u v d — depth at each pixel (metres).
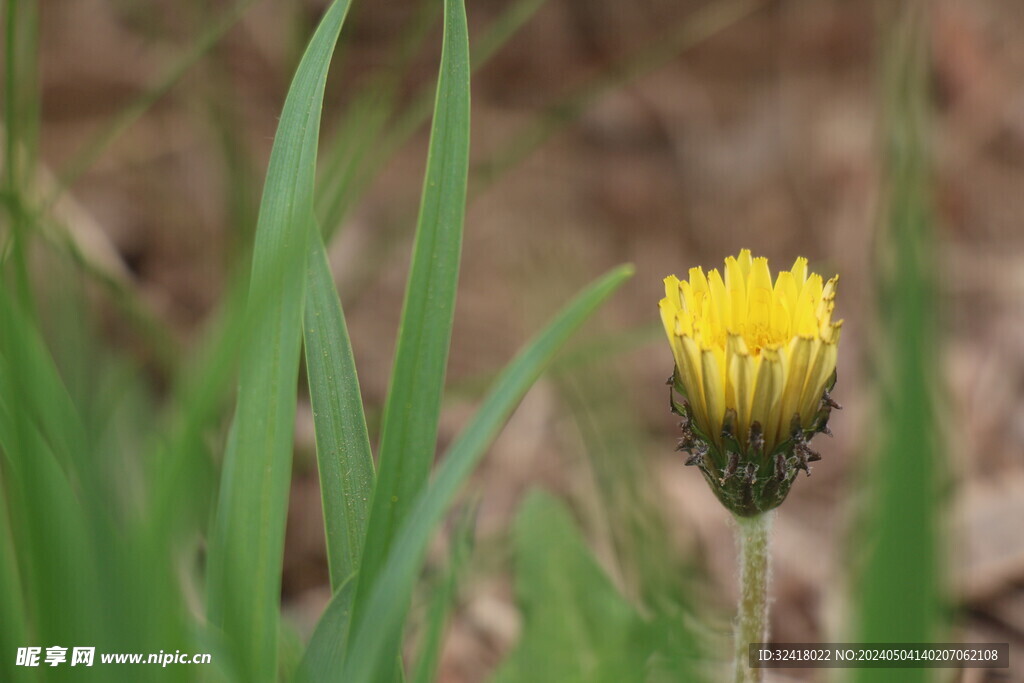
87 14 0.87
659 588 0.37
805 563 0.56
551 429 0.62
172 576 0.32
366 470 0.36
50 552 0.33
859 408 0.66
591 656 0.42
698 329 0.35
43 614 0.33
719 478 0.36
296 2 0.57
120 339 0.44
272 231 0.35
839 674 0.35
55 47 0.85
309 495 0.58
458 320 0.76
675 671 0.36
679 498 0.59
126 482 0.33
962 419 0.63
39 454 0.33
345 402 0.36
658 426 0.67
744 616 0.37
